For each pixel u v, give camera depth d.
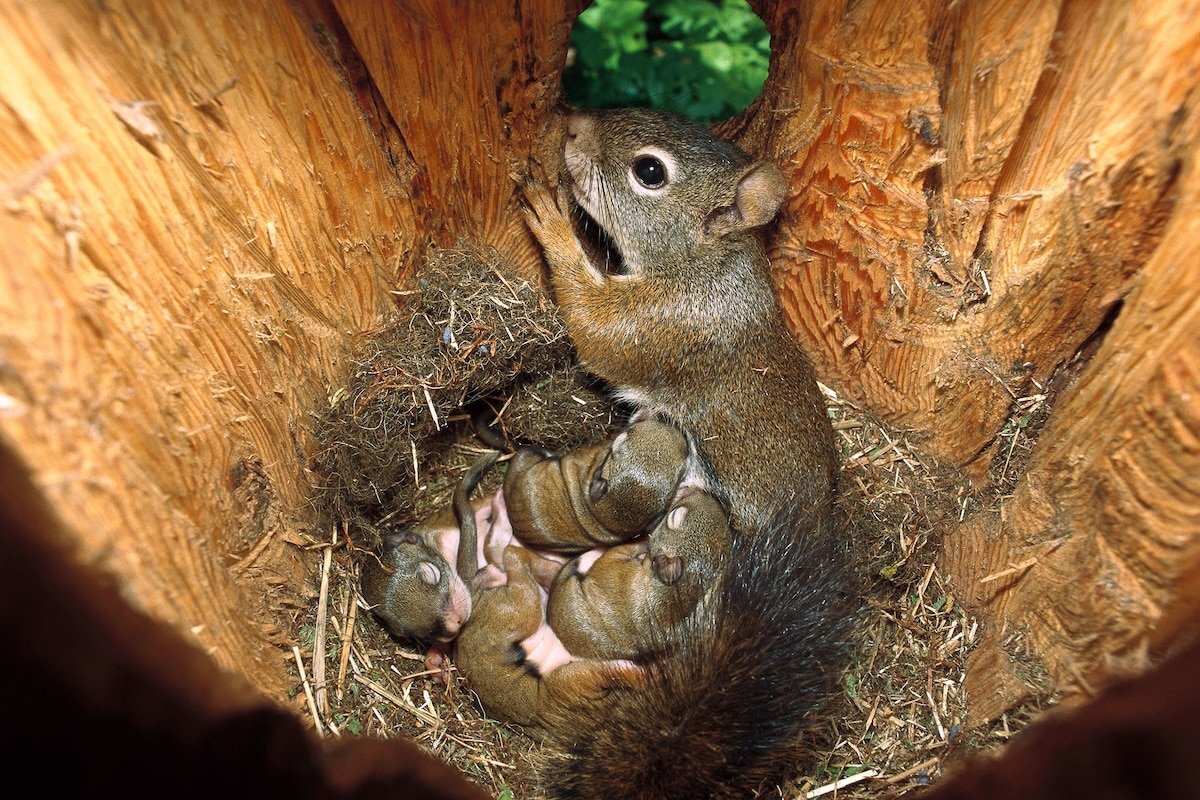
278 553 0.47
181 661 0.40
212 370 0.44
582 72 0.60
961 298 0.49
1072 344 0.48
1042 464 0.47
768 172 0.50
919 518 0.50
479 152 0.50
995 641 0.48
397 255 0.49
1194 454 0.42
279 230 0.45
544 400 0.52
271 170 0.45
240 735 0.40
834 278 0.51
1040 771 0.40
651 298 0.51
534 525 0.50
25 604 0.37
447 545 0.51
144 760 0.39
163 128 0.42
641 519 0.50
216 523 0.44
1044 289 0.47
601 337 0.51
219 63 0.43
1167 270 0.43
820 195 0.50
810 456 0.50
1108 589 0.44
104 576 0.39
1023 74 0.45
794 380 0.51
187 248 0.43
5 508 0.36
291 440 0.47
